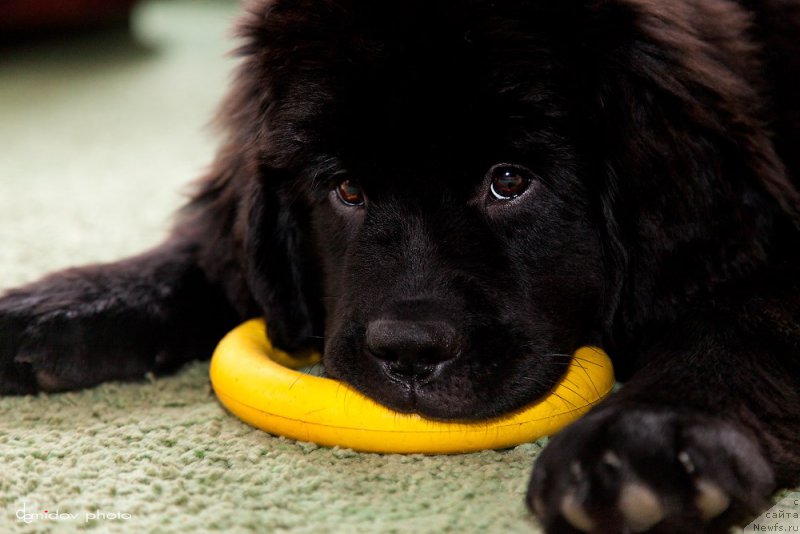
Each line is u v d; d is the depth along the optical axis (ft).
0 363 2.63
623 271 2.46
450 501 2.25
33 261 3.28
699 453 2.06
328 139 2.46
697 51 2.48
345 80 2.42
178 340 2.76
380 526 2.19
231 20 2.89
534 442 2.42
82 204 3.81
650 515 2.06
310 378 2.44
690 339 2.35
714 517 2.10
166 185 4.08
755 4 2.67
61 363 2.65
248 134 2.68
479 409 2.37
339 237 2.58
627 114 2.44
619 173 2.44
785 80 2.60
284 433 2.44
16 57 7.07
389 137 2.41
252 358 2.51
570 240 2.47
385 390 2.38
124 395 2.66
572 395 2.43
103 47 7.41
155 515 2.23
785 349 2.30
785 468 2.20
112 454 2.42
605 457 2.07
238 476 2.33
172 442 2.45
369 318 2.41
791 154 2.54
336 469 2.35
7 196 3.93
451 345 2.35
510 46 2.38
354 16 2.43
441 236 2.43
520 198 2.46
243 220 2.68
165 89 6.07
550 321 2.46
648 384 2.24
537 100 2.38
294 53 2.49
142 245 3.41
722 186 2.43
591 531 2.08
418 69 2.38
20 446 2.45
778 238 2.47
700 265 2.43
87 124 5.23
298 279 2.71
